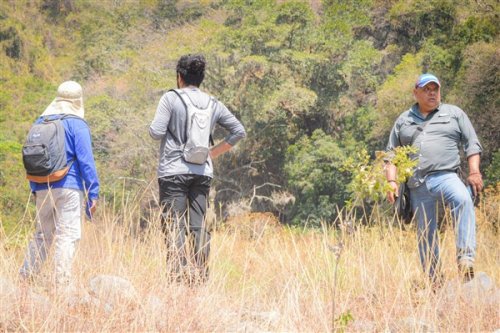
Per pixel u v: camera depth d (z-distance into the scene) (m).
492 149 53.84
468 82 54.88
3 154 54.97
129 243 8.67
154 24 102.00
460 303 7.76
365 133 68.12
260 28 71.44
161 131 9.34
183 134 9.41
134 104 72.19
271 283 8.97
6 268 7.73
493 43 57.50
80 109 8.77
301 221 63.09
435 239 9.27
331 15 78.88
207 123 9.47
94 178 8.51
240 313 7.54
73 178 8.45
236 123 9.85
